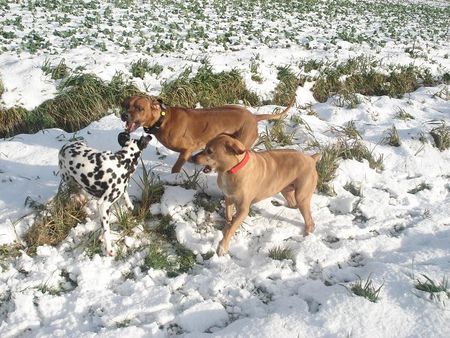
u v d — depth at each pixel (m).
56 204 2.24
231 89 4.02
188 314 1.79
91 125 3.24
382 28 6.96
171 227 2.34
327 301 1.82
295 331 1.67
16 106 3.28
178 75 3.95
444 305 1.79
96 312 1.78
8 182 2.49
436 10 10.31
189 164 2.82
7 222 2.16
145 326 1.72
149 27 5.36
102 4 6.29
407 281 1.92
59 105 3.40
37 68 3.63
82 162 2.06
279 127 3.32
